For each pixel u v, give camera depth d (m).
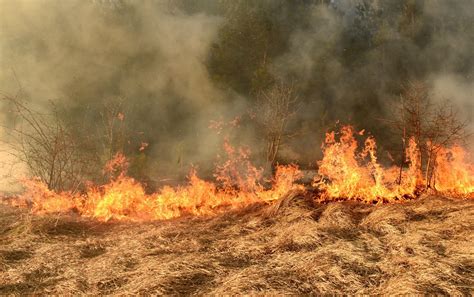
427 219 7.61
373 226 7.38
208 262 5.93
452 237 6.45
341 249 6.07
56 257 6.71
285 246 6.50
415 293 4.63
